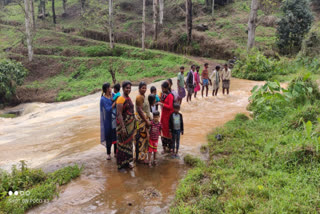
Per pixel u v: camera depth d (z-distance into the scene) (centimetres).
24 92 2330
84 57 2925
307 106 675
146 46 3162
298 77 809
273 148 493
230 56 2552
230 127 695
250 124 703
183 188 402
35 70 2742
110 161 540
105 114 518
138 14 3966
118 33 3422
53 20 4031
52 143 763
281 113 727
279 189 374
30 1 3472
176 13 3731
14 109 2144
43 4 4334
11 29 3788
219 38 2816
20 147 779
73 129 920
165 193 407
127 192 412
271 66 1722
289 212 315
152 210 361
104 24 3262
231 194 369
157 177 462
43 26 3859
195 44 2844
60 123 1094
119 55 2983
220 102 1076
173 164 515
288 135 570
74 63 2788
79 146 668
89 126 931
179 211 341
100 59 2784
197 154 555
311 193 355
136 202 382
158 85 1844
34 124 1230
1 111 2111
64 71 2717
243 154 511
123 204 378
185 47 2828
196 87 1138
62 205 378
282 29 2381
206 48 2756
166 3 4084
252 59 1775
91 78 2527
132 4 4147
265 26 2973
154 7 3064
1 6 4544
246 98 1137
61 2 5106
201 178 437
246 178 416
